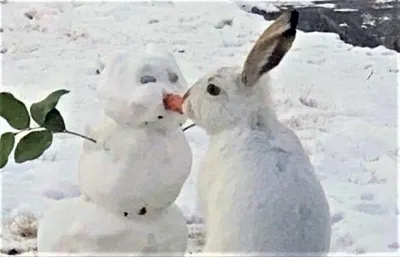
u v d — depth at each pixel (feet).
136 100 4.91
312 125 10.23
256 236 4.59
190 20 15.67
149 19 15.62
